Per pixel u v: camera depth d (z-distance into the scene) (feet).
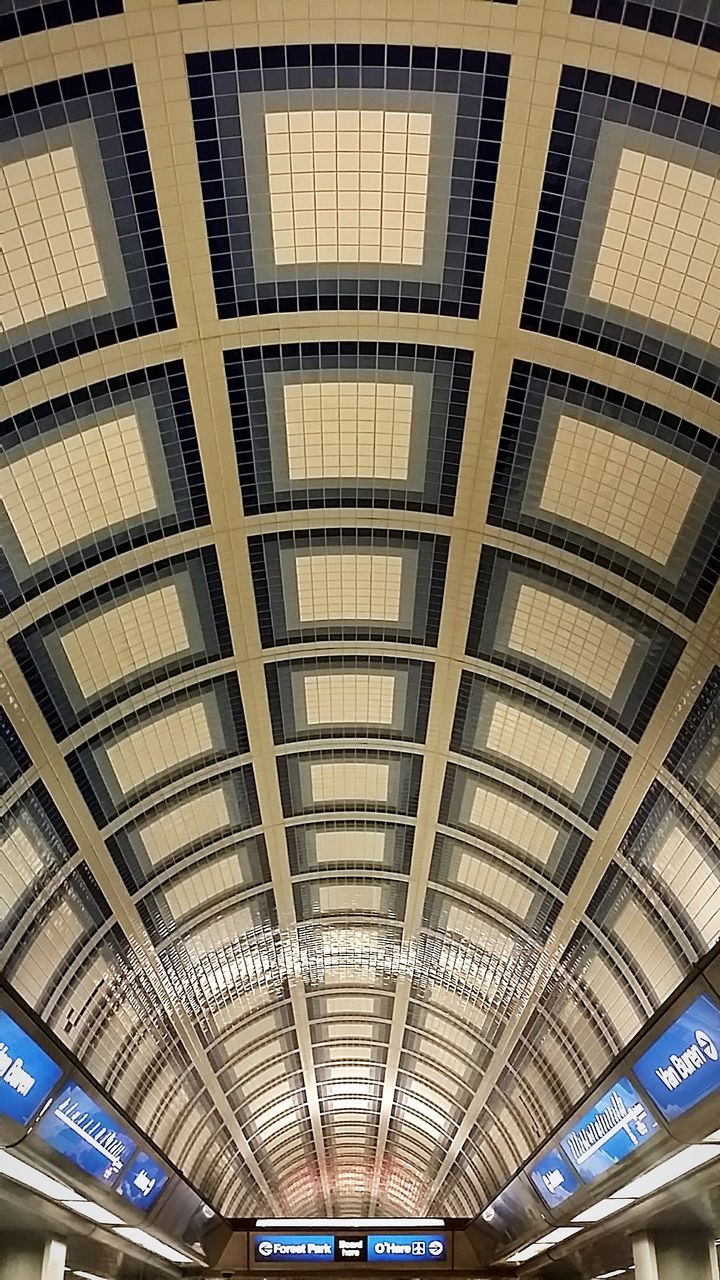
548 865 71.26
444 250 39.22
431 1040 112.37
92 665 55.01
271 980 98.78
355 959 97.25
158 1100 101.09
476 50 32.91
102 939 72.54
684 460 43.09
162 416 45.09
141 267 39.01
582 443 45.19
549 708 59.98
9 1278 86.28
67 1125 67.67
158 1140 107.04
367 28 32.60
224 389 44.62
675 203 35.40
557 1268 124.06
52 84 33.04
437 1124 140.05
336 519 51.75
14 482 44.52
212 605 55.83
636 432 43.29
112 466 46.16
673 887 60.44
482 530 51.26
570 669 56.75
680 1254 87.81
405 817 75.87
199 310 41.04
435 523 51.52
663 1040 57.62
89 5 31.48
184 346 42.32
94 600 51.62
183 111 34.53
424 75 33.76
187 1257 122.42
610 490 46.39
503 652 58.70
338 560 54.54
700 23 30.68
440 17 32.17
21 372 40.68
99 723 58.39
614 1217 88.84
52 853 62.28
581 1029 81.00
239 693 62.80
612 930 69.21
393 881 83.51
